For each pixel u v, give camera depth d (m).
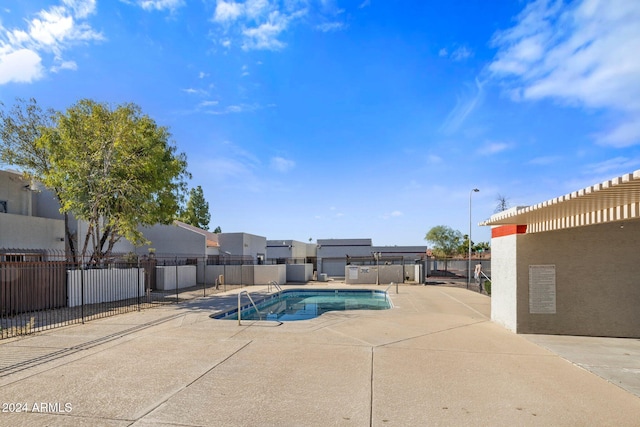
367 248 39.62
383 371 5.72
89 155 16.53
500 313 9.57
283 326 9.30
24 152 17.69
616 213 5.76
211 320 10.16
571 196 5.09
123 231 17.88
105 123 17.02
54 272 12.62
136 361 6.21
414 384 5.15
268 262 35.41
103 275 14.84
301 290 22.16
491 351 6.93
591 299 8.34
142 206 17.38
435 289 20.59
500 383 5.21
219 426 3.90
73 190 15.98
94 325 9.41
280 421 4.02
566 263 8.48
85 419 4.04
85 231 22.64
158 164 18.08
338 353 6.74
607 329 8.25
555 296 8.47
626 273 8.23
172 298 15.98
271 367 5.89
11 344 7.39
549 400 4.62
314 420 4.04
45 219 20.22
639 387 5.08
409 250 39.28
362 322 9.95
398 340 7.78
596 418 4.14
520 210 6.75
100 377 5.40
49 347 7.13
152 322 9.84
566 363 6.19
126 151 16.77
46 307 12.23
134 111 17.98
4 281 10.94
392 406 4.42
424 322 9.98
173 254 27.56
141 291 17.17
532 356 6.60
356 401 4.56
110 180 15.95
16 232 18.45
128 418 4.07
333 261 37.28
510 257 8.95
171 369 5.78
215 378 5.37
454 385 5.12
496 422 4.02
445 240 48.28
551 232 8.57
